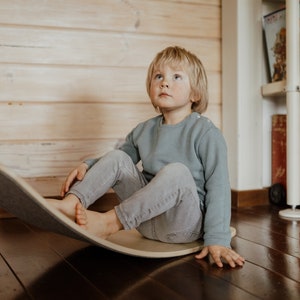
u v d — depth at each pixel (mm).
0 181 760
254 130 1789
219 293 765
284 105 1877
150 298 745
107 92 1674
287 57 1575
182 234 1053
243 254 1036
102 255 1029
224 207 1003
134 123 1712
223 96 1836
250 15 1762
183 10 1771
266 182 1860
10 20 1545
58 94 1613
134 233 1208
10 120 1561
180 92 1119
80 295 763
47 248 1098
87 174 1067
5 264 958
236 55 1750
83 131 1649
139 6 1706
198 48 1805
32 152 1589
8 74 1551
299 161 1596
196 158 1078
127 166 1105
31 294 770
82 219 935
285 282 823
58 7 1600
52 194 1614
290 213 1530
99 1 1650
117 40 1681
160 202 977
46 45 1591
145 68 1722
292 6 1548
